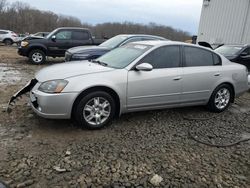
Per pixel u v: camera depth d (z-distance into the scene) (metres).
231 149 4.51
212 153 4.31
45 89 4.50
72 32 13.66
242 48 11.26
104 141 4.42
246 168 3.94
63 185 3.26
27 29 65.12
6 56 16.61
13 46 27.75
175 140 4.66
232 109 6.72
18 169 3.50
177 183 3.45
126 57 5.36
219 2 19.06
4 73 10.12
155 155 4.09
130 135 4.72
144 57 5.19
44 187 3.20
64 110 4.51
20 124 4.83
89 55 8.94
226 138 4.91
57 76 4.63
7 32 28.98
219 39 19.20
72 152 4.00
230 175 3.72
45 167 3.58
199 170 3.78
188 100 5.71
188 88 5.61
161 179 3.50
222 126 5.48
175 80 5.39
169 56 5.46
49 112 4.47
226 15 18.70
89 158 3.88
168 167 3.79
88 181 3.37
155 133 4.88
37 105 4.64
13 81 8.65
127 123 5.23
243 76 6.45
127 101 5.00
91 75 4.72
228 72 6.17
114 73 4.88
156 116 5.73
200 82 5.74
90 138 4.50
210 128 5.33
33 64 13.28
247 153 4.40
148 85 5.11
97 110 4.78
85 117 4.71
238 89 6.43
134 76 5.00
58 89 4.45
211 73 5.89
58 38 13.44
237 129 5.39
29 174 3.42
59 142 4.28
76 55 8.95
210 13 19.78
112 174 3.54
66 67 5.09
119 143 4.39
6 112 5.35
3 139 4.26
